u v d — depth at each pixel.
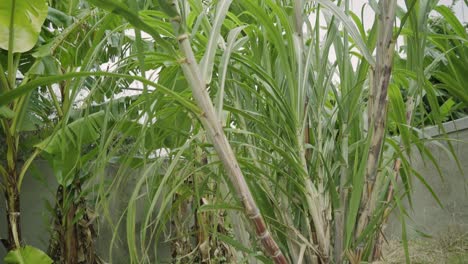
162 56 1.02
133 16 0.75
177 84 1.58
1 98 0.68
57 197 2.76
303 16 1.27
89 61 1.04
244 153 1.23
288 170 1.14
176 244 2.94
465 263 1.89
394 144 1.24
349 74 1.22
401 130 1.25
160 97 1.02
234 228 1.22
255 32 1.19
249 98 1.19
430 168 2.85
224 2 0.95
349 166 1.16
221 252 2.71
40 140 2.66
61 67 2.56
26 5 1.79
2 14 1.79
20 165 3.73
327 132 1.26
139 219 3.22
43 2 1.83
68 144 2.20
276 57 1.25
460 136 2.64
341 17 1.05
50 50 2.17
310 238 1.10
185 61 0.87
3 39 1.86
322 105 1.19
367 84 1.35
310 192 1.07
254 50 1.17
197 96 0.87
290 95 1.07
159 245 3.51
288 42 1.07
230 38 0.96
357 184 1.00
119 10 0.74
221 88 0.90
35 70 2.17
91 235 2.85
